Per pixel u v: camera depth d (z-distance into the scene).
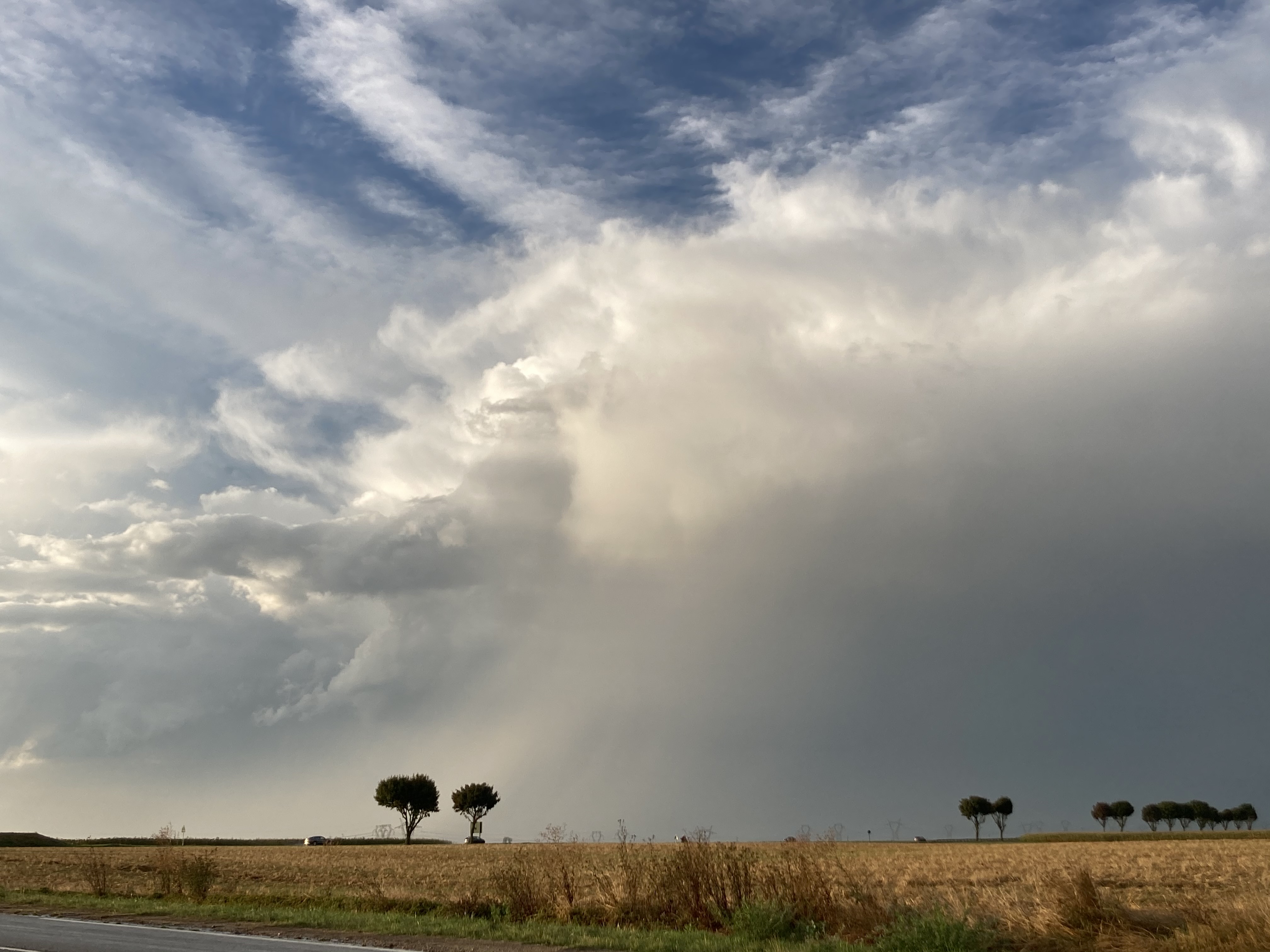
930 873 48.25
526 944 18.17
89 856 78.94
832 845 23.08
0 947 16.34
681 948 17.66
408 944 17.72
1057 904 18.88
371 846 129.38
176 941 17.69
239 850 104.06
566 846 26.06
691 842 23.56
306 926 21.80
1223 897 31.23
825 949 17.33
